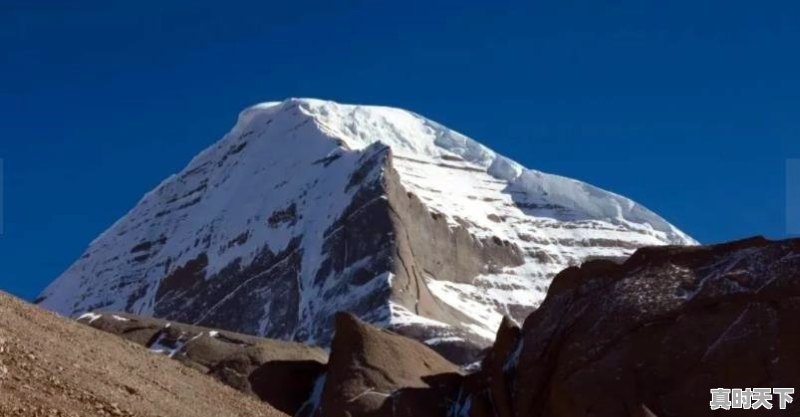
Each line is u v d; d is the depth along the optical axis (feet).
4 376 78.74
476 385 220.02
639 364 189.98
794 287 190.19
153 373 103.30
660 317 194.08
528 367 205.67
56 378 83.71
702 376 185.47
